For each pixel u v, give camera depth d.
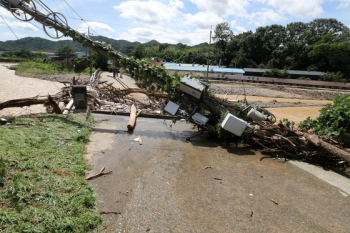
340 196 4.45
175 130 9.07
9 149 4.41
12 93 16.33
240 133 6.96
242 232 3.24
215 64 76.50
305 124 7.61
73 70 50.16
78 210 3.24
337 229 3.42
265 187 4.67
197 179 4.85
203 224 3.36
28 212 2.85
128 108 12.45
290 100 31.53
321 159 6.13
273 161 6.24
